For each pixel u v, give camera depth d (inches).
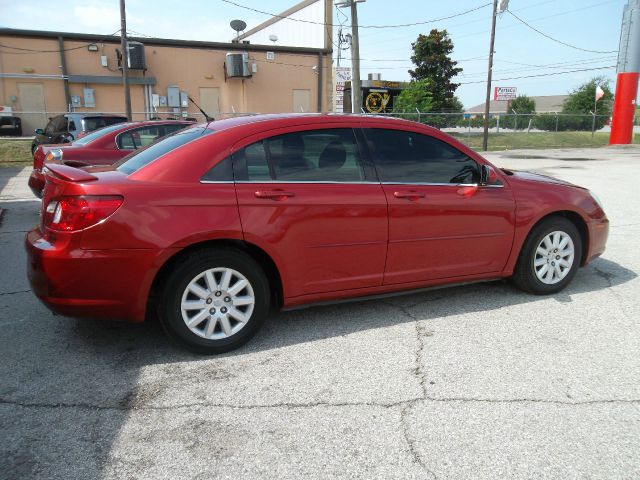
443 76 1486.2
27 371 133.3
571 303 181.5
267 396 122.1
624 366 136.2
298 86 1269.7
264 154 144.3
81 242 126.0
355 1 733.3
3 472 95.5
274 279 150.6
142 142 320.5
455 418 113.0
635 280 208.7
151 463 98.7
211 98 1182.3
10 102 1008.2
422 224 160.4
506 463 98.5
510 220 174.6
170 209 131.1
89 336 154.3
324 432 108.2
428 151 165.8
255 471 96.4
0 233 292.5
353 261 153.3
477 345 148.3
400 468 97.2
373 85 1390.3
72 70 1040.8
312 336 154.6
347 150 154.5
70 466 97.5
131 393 123.3
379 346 147.8
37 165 321.1
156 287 139.3
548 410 115.9
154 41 1099.9
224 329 141.6
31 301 183.3
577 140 1291.8
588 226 191.0
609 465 97.9
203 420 112.5
